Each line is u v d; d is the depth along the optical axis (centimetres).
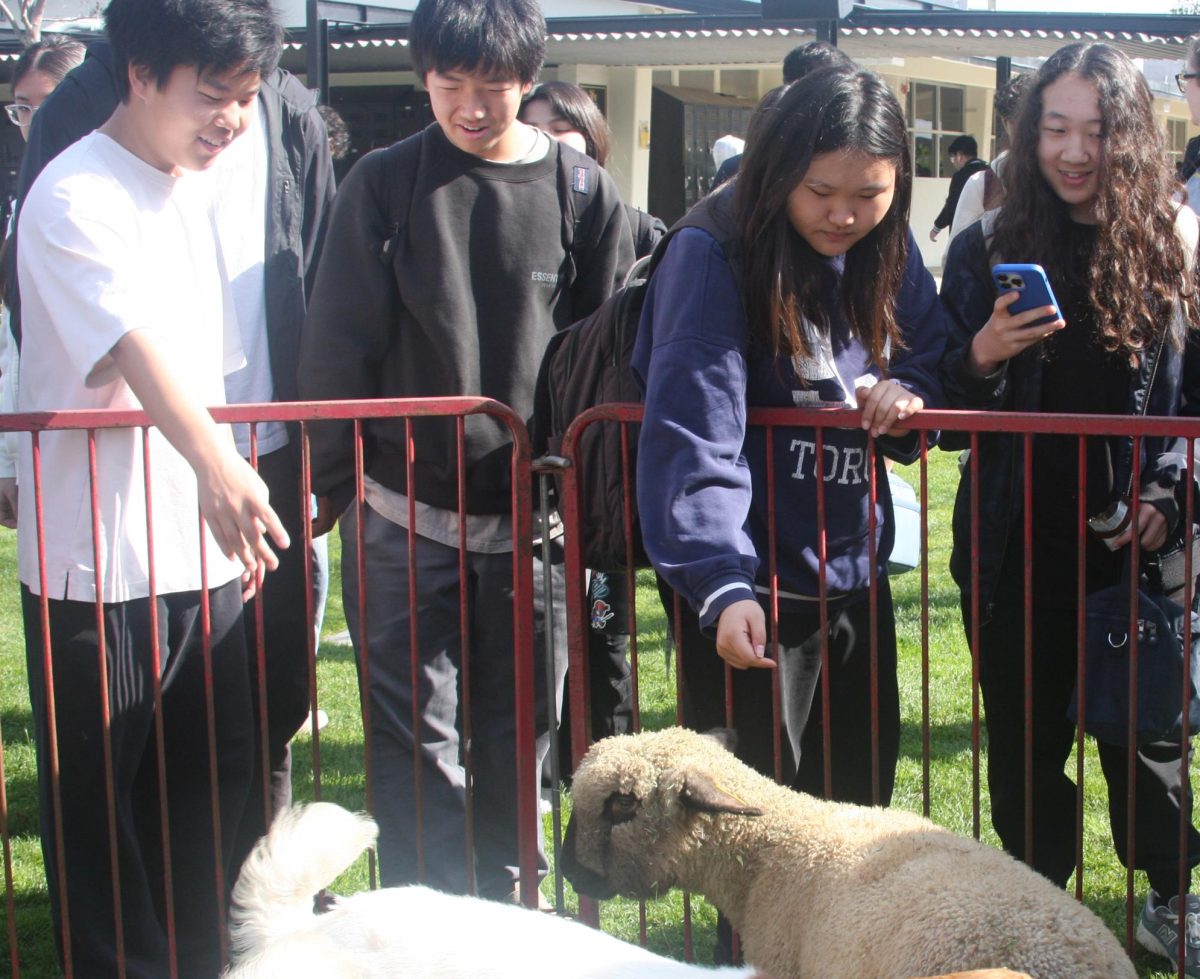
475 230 371
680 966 242
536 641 388
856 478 324
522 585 347
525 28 360
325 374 366
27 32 1298
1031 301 307
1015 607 357
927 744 327
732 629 279
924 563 318
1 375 441
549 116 542
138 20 298
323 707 609
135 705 323
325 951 260
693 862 292
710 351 296
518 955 248
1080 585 310
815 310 305
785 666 328
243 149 365
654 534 292
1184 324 344
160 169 319
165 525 321
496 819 396
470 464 369
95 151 312
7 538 948
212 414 319
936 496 985
